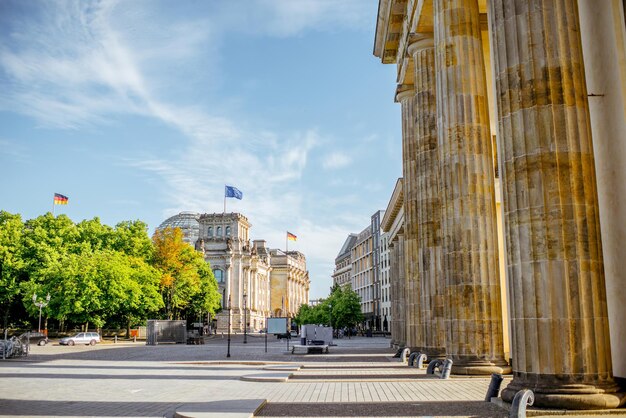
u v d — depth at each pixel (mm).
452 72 20844
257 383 20828
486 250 19828
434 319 24906
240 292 144125
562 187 12094
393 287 54531
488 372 19094
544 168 12250
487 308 19578
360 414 12844
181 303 88312
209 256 144750
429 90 26484
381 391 17078
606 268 13703
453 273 19953
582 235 11953
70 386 20422
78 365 31656
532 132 12445
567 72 12484
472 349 19500
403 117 33156
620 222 13258
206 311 106938
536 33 12656
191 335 69125
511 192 12758
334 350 48750
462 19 21031
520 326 12297
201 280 100250
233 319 141750
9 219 75125
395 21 32281
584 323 11656
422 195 26219
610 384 11555
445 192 20578
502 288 24828
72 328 87500
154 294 75125
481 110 20656
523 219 12406
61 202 90812
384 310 122250
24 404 15695
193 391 18547
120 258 72875
